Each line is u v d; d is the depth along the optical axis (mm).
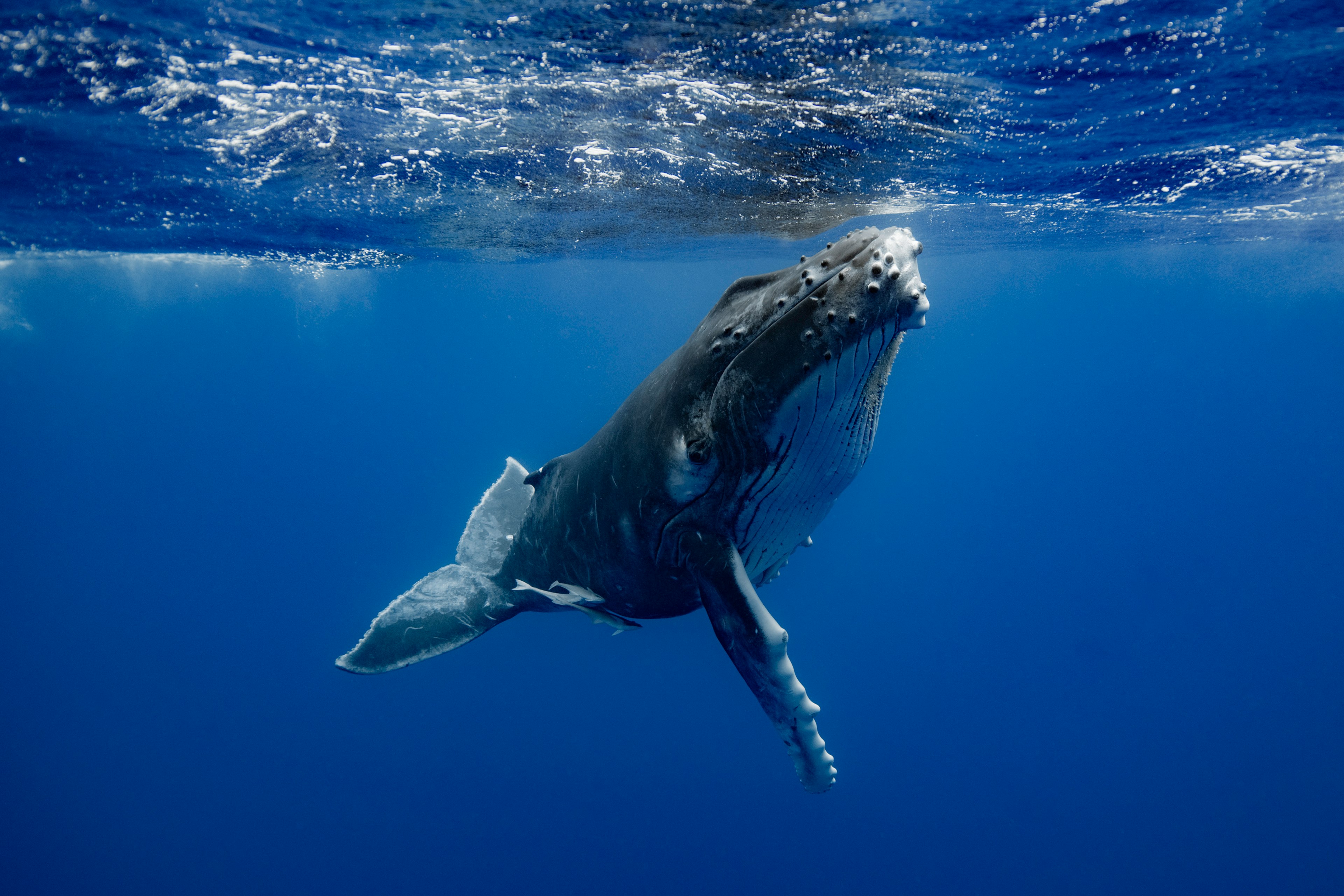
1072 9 6855
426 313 41969
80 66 7691
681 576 5035
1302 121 10078
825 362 3854
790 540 4926
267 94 8438
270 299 33031
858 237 3930
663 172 11633
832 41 7234
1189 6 6926
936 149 10703
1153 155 11586
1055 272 32219
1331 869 18219
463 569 7887
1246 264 30422
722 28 6914
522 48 7309
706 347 4449
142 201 13242
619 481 5105
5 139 9766
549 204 13844
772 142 10250
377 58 7547
